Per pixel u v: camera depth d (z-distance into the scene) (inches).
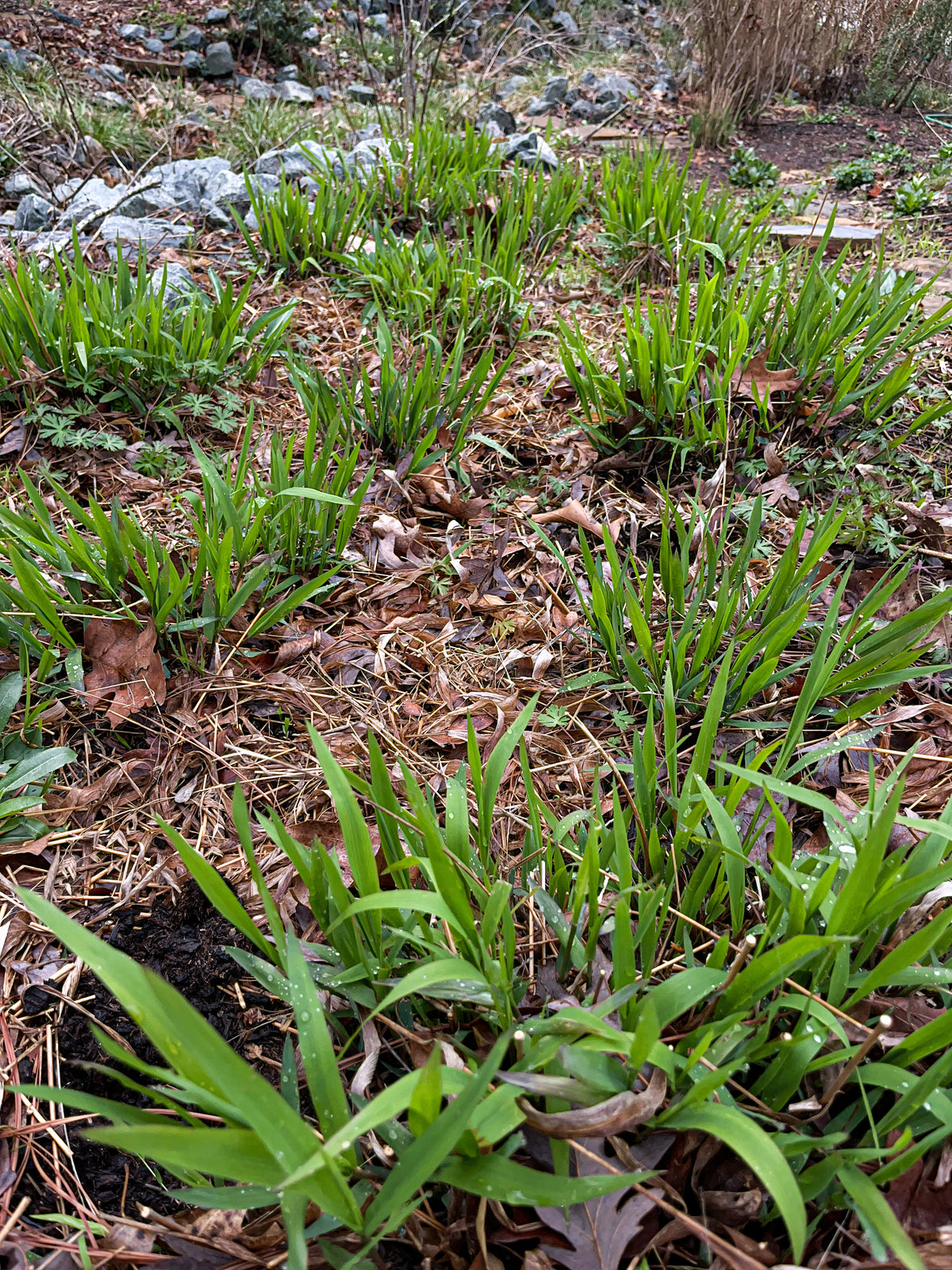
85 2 138.9
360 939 24.1
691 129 120.3
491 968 21.7
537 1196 17.4
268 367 56.5
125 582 37.4
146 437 50.4
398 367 55.6
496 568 42.9
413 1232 20.2
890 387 47.8
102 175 92.2
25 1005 25.8
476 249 61.6
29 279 50.9
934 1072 18.8
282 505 39.5
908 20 132.9
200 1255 20.6
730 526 44.8
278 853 29.7
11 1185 22.1
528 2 130.8
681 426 49.2
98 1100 18.2
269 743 34.0
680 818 25.0
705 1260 19.8
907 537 43.9
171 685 35.6
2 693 31.7
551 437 52.4
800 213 88.7
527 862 27.2
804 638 38.3
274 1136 16.0
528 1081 18.6
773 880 22.6
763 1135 17.5
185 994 26.1
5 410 50.2
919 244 77.5
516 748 33.5
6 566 38.4
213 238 73.5
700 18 125.1
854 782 31.8
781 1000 21.0
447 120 103.8
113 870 29.5
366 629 39.6
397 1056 23.5
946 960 24.3
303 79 139.8
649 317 49.2
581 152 111.7
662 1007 19.7
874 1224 17.0
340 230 70.0
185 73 130.0
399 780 32.2
